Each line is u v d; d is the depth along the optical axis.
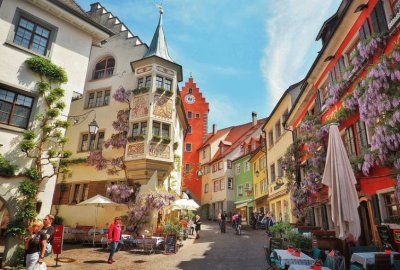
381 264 6.12
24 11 12.42
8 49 11.61
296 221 20.47
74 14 13.75
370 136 10.73
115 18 24.72
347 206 7.50
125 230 17.39
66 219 19.94
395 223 9.08
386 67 8.53
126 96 20.59
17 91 11.51
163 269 10.09
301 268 6.31
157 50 21.89
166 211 21.05
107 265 10.60
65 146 21.83
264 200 30.91
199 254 13.40
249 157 38.12
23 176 10.81
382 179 9.83
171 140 19.77
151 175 18.72
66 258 11.62
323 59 14.96
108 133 20.97
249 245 16.30
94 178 20.19
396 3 9.23
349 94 11.13
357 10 11.27
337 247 8.17
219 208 43.38
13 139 10.96
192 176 50.16
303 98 18.64
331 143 8.42
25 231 10.21
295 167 18.73
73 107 22.92
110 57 23.73
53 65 12.49
